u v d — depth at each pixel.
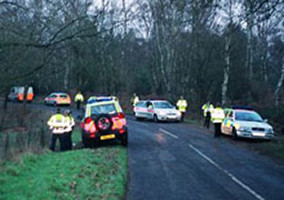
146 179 10.38
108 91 46.94
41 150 13.79
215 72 38.44
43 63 13.24
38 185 8.71
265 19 13.93
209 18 33.31
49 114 29.52
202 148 16.05
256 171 11.63
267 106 32.50
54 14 13.26
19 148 13.05
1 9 12.89
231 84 40.09
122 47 48.06
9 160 11.25
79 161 11.88
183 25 35.66
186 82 37.69
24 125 23.53
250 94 41.44
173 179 10.40
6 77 12.59
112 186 9.19
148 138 19.11
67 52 14.91
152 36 48.22
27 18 13.09
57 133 15.30
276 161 13.44
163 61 41.66
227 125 20.05
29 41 12.41
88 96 49.06
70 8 13.30
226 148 16.25
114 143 17.19
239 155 14.51
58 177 9.64
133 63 59.72
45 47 12.59
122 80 53.91
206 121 25.34
